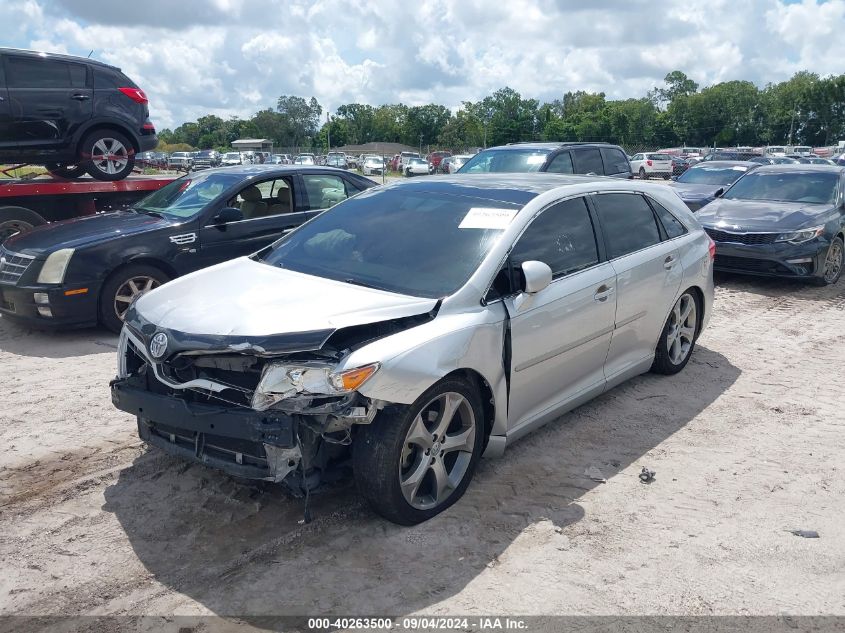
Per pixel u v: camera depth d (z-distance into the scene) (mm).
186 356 3453
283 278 3998
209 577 3129
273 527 3518
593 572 3199
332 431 3322
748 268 9438
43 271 6488
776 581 3156
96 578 3113
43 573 3143
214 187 7672
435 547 3363
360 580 3113
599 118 122688
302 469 3309
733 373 5984
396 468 3338
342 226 4574
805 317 7973
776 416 5070
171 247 7027
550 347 4160
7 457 4266
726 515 3711
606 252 4719
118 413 4973
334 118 133000
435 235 4207
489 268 3877
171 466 4137
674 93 148000
